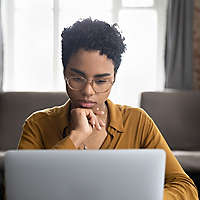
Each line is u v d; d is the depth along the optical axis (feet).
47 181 3.82
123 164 3.86
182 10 19.51
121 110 5.60
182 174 5.37
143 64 20.48
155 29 20.40
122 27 20.34
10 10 20.15
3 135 17.26
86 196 3.85
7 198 3.89
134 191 3.90
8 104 17.69
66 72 4.96
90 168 3.82
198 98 17.90
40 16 20.21
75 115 5.04
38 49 20.33
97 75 4.86
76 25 4.88
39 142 5.45
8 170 3.83
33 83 20.48
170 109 17.75
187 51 19.66
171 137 17.47
